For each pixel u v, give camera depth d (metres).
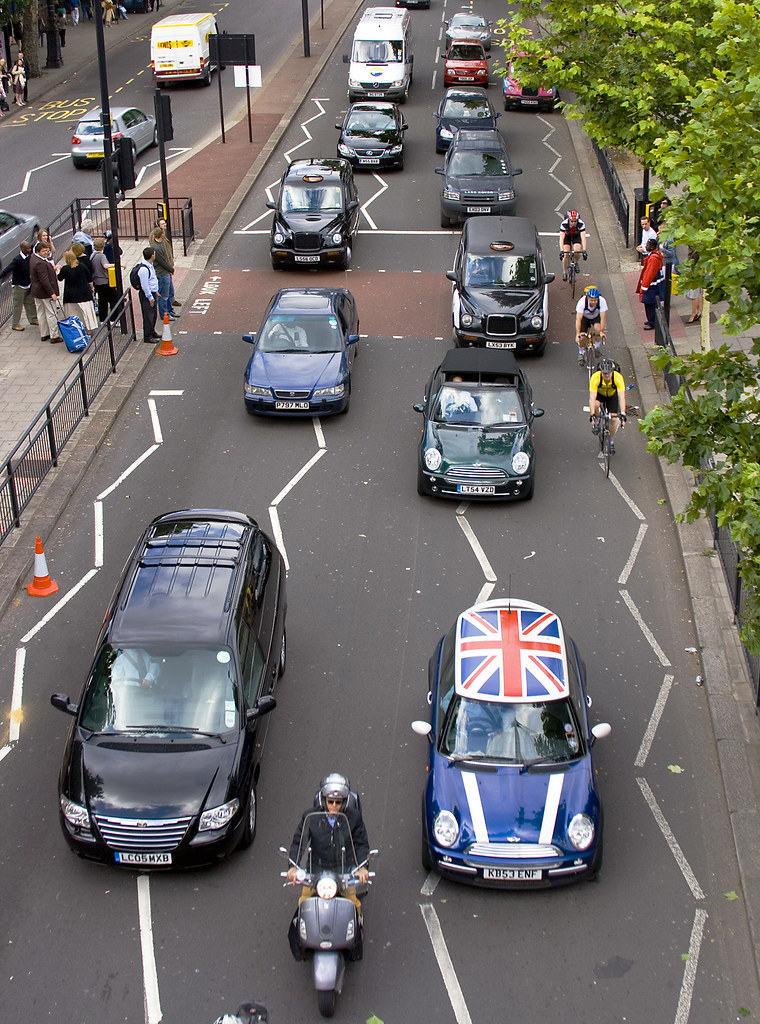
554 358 21.81
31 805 10.95
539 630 11.30
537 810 9.77
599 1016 8.73
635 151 20.80
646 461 17.91
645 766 11.48
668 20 20.14
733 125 10.16
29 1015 8.70
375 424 19.12
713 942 9.41
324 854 8.59
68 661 13.16
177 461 17.83
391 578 14.70
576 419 19.28
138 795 9.81
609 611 14.07
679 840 10.54
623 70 20.27
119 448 18.30
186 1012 8.73
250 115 35.03
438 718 10.69
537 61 21.78
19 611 14.10
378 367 21.33
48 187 31.27
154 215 28.14
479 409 17.08
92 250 22.59
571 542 15.60
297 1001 8.84
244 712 10.51
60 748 11.73
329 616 13.88
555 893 9.91
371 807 10.88
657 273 21.28
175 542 12.14
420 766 11.46
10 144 36.19
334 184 26.33
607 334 22.61
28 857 10.30
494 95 41.09
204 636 10.83
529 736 10.30
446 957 9.23
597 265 26.16
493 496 16.31
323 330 19.75
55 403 19.34
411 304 24.23
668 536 15.79
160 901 9.80
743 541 8.87
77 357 21.44
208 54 43.06
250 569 11.93
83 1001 8.82
